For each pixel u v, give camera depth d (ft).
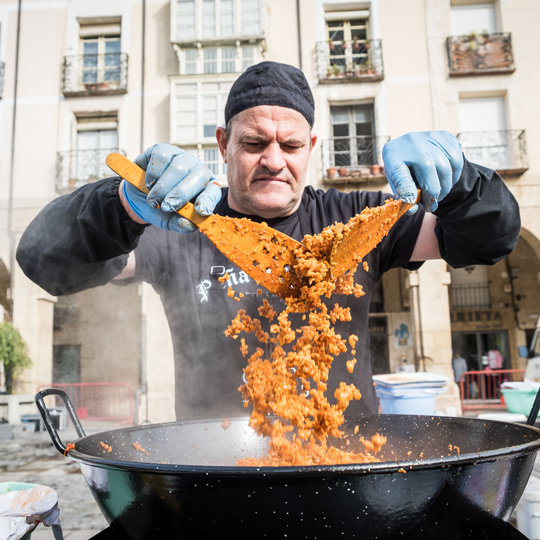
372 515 2.35
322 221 5.56
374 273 5.47
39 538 9.42
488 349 42.34
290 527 2.34
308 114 4.87
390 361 39.06
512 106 34.88
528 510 7.23
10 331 31.96
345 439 4.37
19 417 28.55
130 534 2.79
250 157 4.82
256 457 4.26
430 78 35.35
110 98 36.60
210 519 2.40
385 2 36.24
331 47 36.99
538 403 3.67
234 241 3.62
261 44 36.01
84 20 37.83
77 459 2.86
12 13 37.63
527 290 42.19
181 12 36.68
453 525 2.55
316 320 3.96
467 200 4.33
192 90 35.94
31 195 35.68
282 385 3.86
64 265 4.36
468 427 3.86
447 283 33.27
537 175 34.35
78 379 34.14
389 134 35.12
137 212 3.84
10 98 36.76
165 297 5.43
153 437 3.96
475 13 36.37
